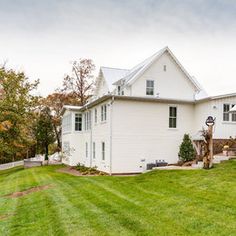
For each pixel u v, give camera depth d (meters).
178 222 7.27
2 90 30.33
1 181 21.56
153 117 20.88
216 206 8.09
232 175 12.08
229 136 20.69
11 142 31.16
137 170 20.06
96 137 23.30
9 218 9.72
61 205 10.58
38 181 17.88
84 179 16.55
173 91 24.66
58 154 44.25
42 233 7.74
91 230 7.45
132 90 23.39
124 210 8.91
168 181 12.83
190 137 21.95
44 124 37.59
